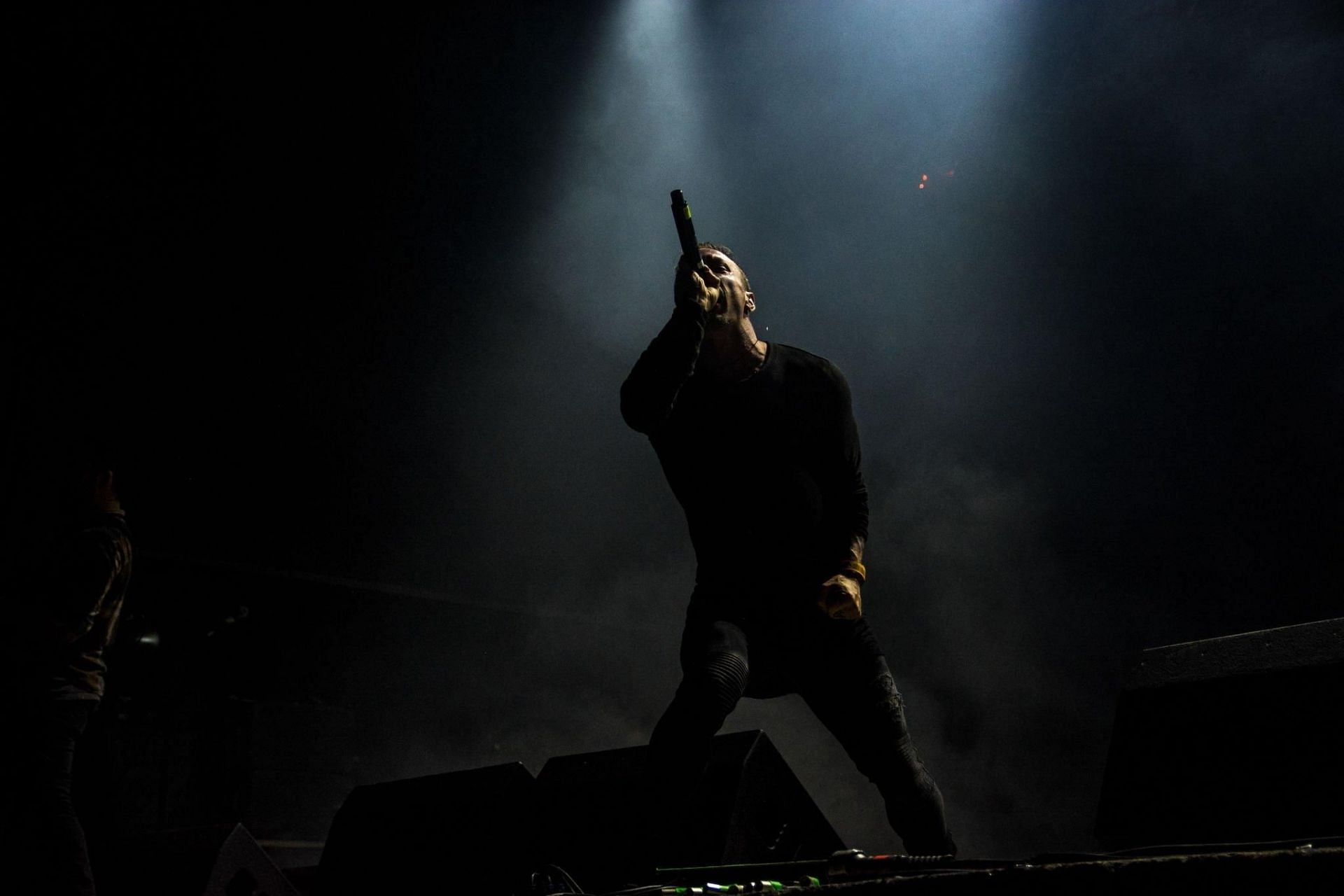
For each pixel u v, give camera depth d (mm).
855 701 2656
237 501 10062
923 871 1877
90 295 8953
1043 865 1622
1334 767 2350
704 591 2709
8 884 3764
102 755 6680
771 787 3020
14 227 8469
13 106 8258
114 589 4113
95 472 4297
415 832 3619
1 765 3814
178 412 9625
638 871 3055
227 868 3594
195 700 8883
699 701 2455
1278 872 1375
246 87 9102
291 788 8773
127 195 8961
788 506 2676
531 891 2891
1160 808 2566
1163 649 2682
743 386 2713
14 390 8383
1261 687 2484
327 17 9008
